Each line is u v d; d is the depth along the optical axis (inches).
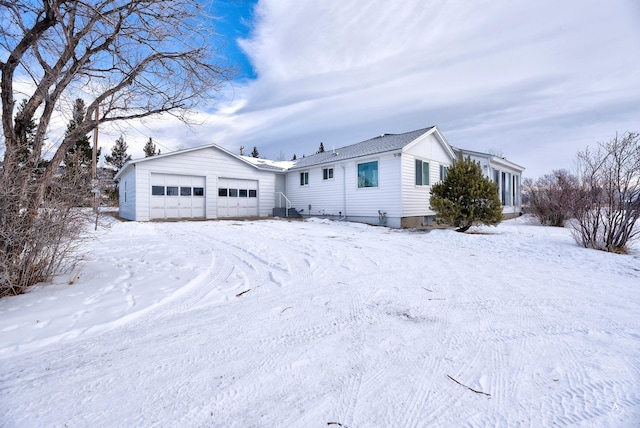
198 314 127.0
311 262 223.0
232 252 258.8
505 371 82.7
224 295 151.0
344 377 80.1
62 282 162.4
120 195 777.6
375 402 69.7
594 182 278.1
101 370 84.4
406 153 511.5
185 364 87.4
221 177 687.7
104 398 72.0
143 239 332.8
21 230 142.0
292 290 159.6
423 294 153.2
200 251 261.3
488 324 115.6
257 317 123.2
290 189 763.4
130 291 151.0
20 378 80.4
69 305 131.0
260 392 74.0
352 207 584.4
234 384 77.3
